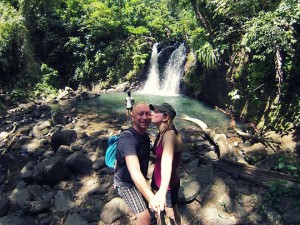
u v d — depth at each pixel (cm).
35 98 955
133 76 1119
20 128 634
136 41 1167
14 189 367
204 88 852
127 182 202
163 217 273
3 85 995
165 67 1080
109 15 1209
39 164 377
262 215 305
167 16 1491
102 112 766
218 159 419
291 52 486
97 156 441
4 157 471
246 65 636
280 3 555
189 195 324
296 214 297
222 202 323
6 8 1155
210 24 771
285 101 518
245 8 651
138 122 193
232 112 693
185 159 425
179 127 611
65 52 1205
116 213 306
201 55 802
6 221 302
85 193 354
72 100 920
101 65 1161
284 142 475
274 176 354
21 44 1034
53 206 332
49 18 1223
